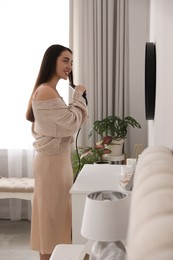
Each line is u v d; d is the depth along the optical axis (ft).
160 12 6.97
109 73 12.98
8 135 13.69
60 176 8.21
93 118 13.16
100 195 4.68
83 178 7.93
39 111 8.04
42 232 8.34
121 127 12.04
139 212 2.18
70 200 8.53
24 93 13.61
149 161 3.47
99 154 11.51
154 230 1.74
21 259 10.66
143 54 12.96
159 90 7.06
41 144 8.17
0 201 14.28
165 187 2.40
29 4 13.34
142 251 1.64
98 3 12.75
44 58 8.27
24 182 12.48
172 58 4.96
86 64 13.05
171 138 5.07
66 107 8.11
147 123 12.33
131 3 12.86
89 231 4.24
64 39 13.39
